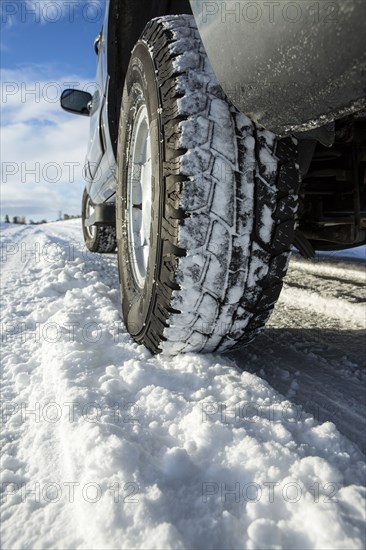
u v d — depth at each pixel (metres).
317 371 1.70
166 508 0.86
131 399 1.35
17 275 3.86
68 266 3.79
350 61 0.81
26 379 1.59
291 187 1.38
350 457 1.05
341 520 0.80
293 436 1.13
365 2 0.75
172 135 1.36
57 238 9.46
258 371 1.69
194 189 1.32
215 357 1.61
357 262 4.40
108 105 2.35
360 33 0.77
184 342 1.53
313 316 2.55
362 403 1.42
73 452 1.06
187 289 1.38
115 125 2.38
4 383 1.59
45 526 0.87
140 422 1.21
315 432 1.13
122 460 0.99
